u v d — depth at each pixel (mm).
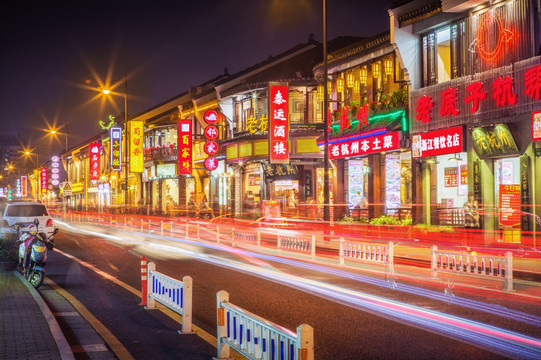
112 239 30750
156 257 21234
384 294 12672
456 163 24266
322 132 35750
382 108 27906
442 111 23500
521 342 8406
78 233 36000
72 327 9695
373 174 29516
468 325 9539
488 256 14148
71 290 13711
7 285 13617
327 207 26234
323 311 10820
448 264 15539
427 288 13516
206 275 15984
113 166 65500
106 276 16203
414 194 25547
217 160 47344
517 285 13898
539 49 19734
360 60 30844
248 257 21156
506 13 20734
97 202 85438
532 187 19547
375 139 28109
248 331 6805
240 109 44875
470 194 22172
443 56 24594
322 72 34156
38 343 7844
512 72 20234
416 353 7902
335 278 15289
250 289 13461
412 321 9898
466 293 12773
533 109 19328
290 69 43281
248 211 44531
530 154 19641
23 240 15828
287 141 35656
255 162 42094
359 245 18594
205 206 48219
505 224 20031
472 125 22125
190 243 28203
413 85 25656
